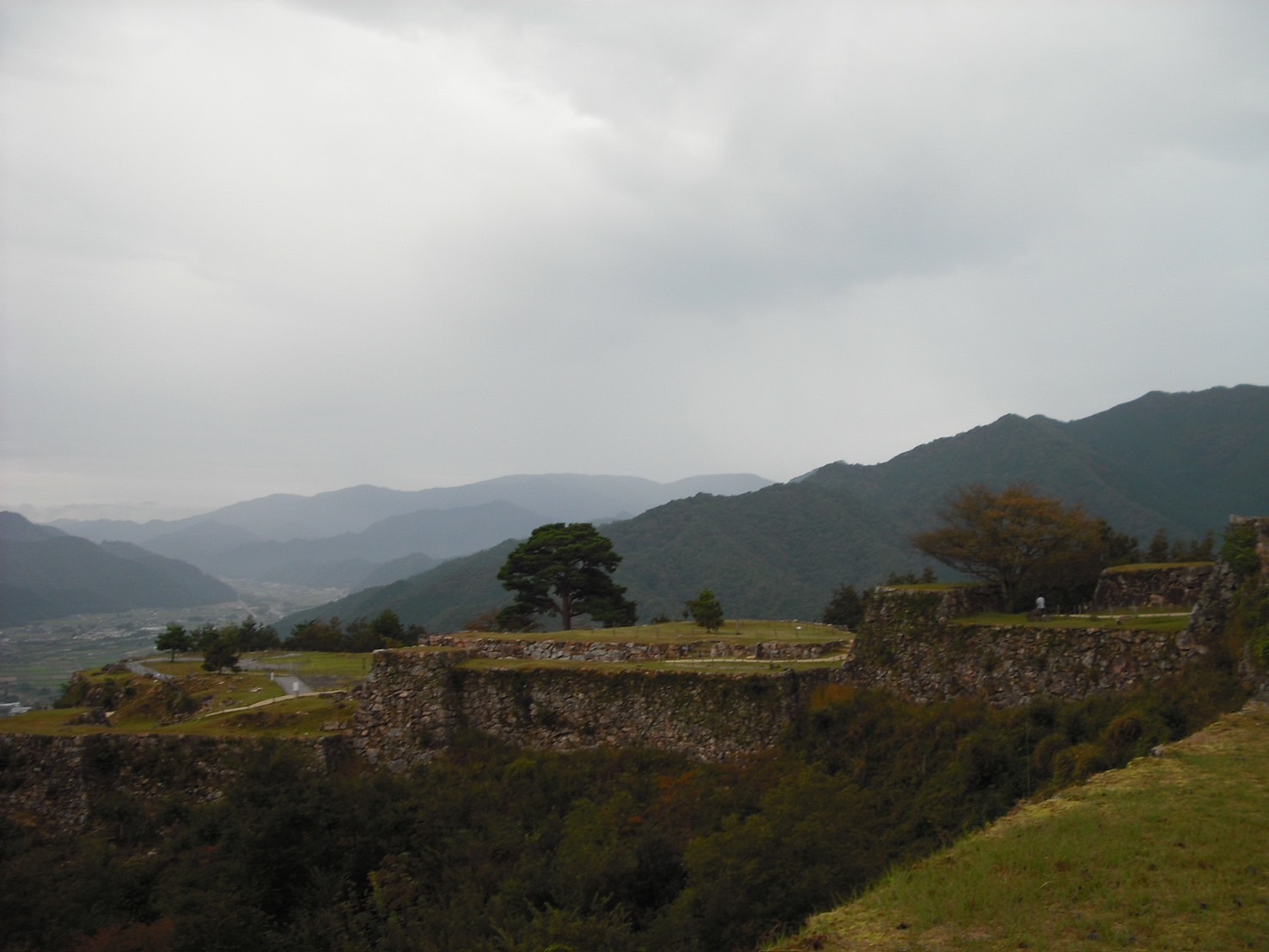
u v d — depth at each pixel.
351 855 21.23
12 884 19.98
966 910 9.39
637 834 21.47
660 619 56.62
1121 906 9.05
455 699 29.92
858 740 24.55
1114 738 18.45
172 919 18.47
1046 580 32.78
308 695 34.22
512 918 17.33
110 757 29.09
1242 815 11.12
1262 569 18.88
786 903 14.29
